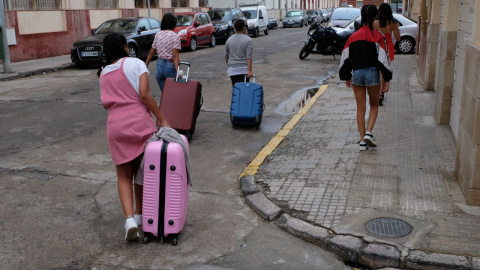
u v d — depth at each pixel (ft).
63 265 12.57
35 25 58.95
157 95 35.04
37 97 34.81
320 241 13.53
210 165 20.51
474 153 14.83
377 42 19.80
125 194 13.75
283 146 22.36
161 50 25.61
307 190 16.79
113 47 13.51
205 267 12.52
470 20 19.72
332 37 54.60
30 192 17.40
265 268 12.47
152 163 13.12
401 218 14.35
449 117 24.38
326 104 30.96
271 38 90.43
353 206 15.34
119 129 13.16
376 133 23.36
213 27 74.02
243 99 25.40
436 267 12.05
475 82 14.71
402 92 33.37
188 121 23.13
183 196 13.51
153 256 13.08
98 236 14.20
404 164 18.98
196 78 42.32
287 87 38.40
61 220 15.20
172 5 92.58
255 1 140.15
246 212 15.96
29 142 23.66
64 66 51.70
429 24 32.86
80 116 28.99
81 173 19.40
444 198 15.75
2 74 45.60
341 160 19.74
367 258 12.66
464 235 13.26
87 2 68.95
